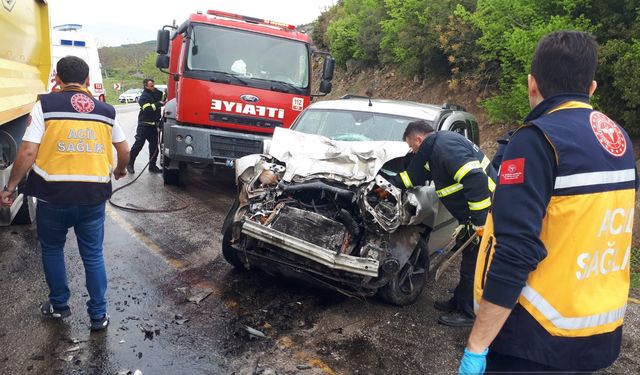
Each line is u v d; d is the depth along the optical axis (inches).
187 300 170.6
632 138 315.9
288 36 319.6
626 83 278.7
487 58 424.8
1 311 155.2
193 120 301.0
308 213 162.9
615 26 299.9
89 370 129.1
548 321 70.8
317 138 192.7
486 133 440.1
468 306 167.9
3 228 228.4
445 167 155.3
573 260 69.7
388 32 586.9
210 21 306.8
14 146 199.2
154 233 236.8
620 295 74.9
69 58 141.8
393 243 166.9
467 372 71.0
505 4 362.6
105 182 144.4
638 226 268.7
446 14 478.0
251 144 307.4
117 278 184.1
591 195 68.9
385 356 146.4
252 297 176.4
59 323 150.5
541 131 69.5
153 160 384.8
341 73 805.9
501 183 71.6
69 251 207.3
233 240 171.5
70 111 138.3
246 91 304.7
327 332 157.2
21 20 216.4
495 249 70.2
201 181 365.1
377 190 163.3
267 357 141.0
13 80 197.6
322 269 162.2
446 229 201.6
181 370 131.8
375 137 213.2
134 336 146.6
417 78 583.8
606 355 73.8
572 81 72.7
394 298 175.2
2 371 126.5
